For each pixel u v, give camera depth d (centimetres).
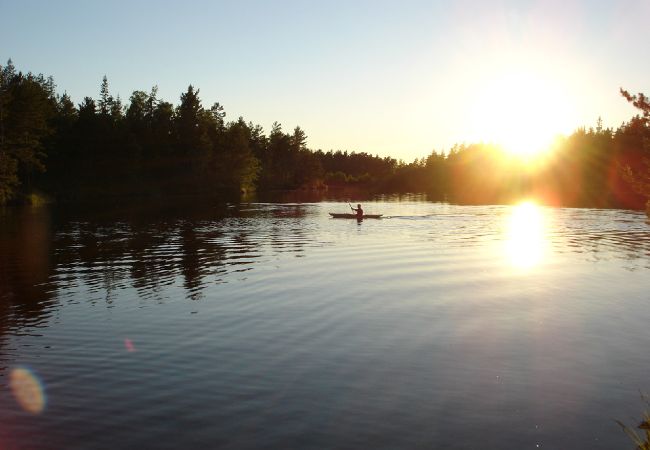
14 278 2095
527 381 1094
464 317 1542
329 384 1077
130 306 1658
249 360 1203
